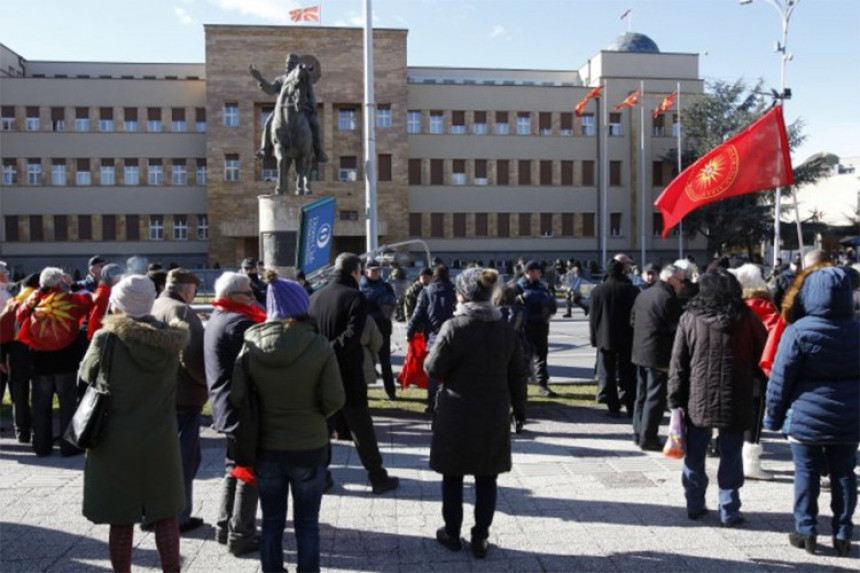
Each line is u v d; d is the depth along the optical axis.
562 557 5.29
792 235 54.81
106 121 54.75
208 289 46.53
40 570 5.08
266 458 4.57
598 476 7.27
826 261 6.18
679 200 9.61
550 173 58.25
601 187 58.31
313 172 17.45
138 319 4.54
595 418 9.76
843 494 5.28
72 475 7.40
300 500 4.60
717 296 5.84
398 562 5.22
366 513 6.22
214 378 5.25
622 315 9.70
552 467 7.58
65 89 54.34
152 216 55.09
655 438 8.18
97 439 4.36
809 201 74.69
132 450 4.39
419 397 11.29
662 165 58.94
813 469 5.33
